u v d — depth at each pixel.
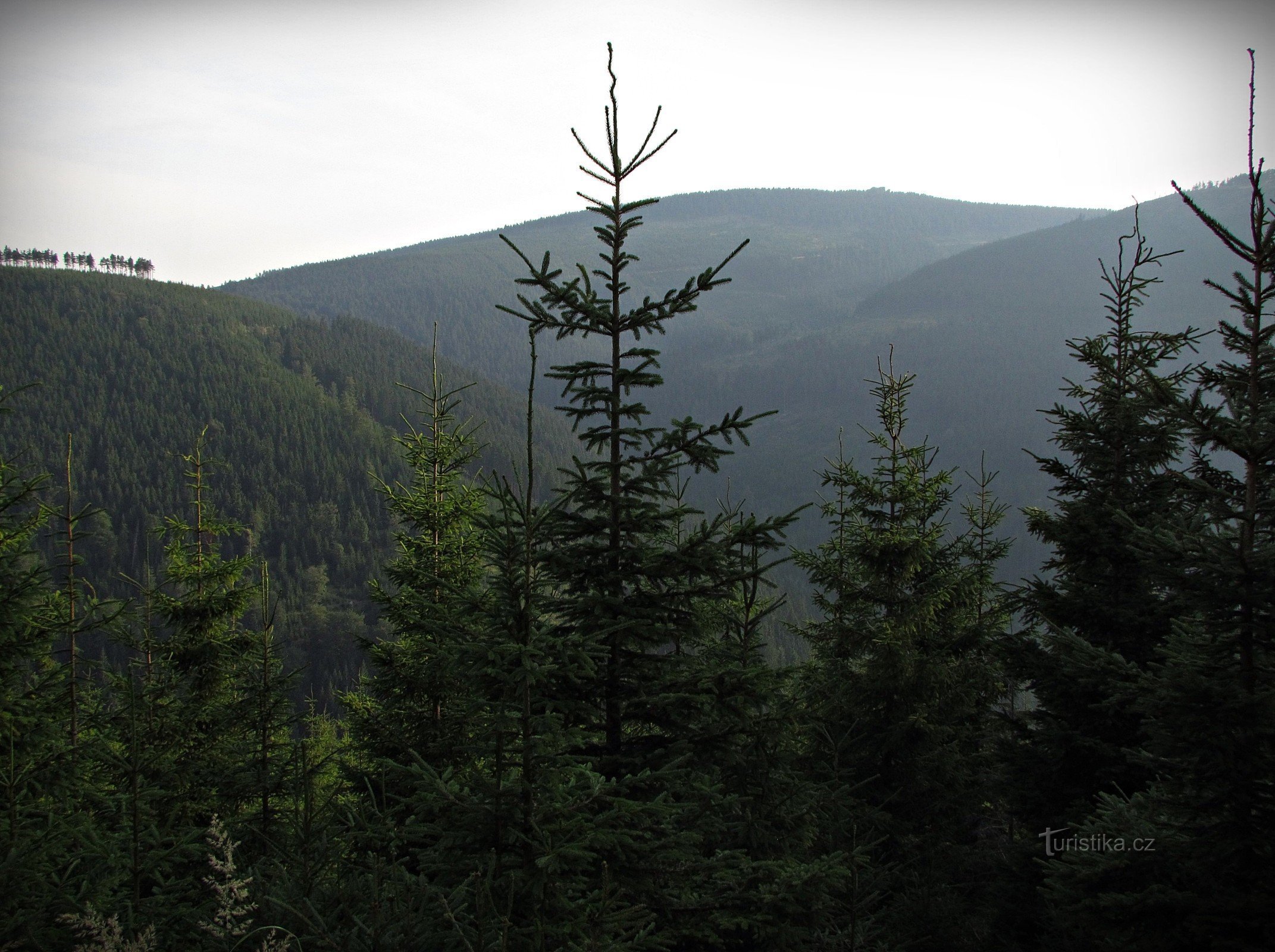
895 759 14.63
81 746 7.09
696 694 7.58
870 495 15.69
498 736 5.70
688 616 8.09
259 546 153.12
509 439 197.62
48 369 196.50
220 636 15.30
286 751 12.51
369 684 13.38
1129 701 10.88
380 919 5.23
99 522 132.25
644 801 6.63
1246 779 7.02
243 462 176.75
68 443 11.85
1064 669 9.15
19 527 8.57
